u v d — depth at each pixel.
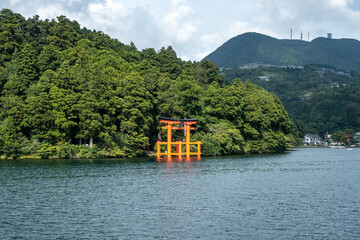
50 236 31.89
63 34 144.50
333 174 73.38
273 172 74.69
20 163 81.25
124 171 71.00
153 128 114.62
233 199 46.25
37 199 45.06
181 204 43.22
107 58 129.25
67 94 95.62
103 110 102.62
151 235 32.31
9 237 31.58
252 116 139.50
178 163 88.69
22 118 92.56
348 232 33.62
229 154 128.62
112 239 31.31
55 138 95.31
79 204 42.75
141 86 109.06
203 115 126.44
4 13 139.50
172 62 177.50
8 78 101.56
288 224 35.81
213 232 33.22
